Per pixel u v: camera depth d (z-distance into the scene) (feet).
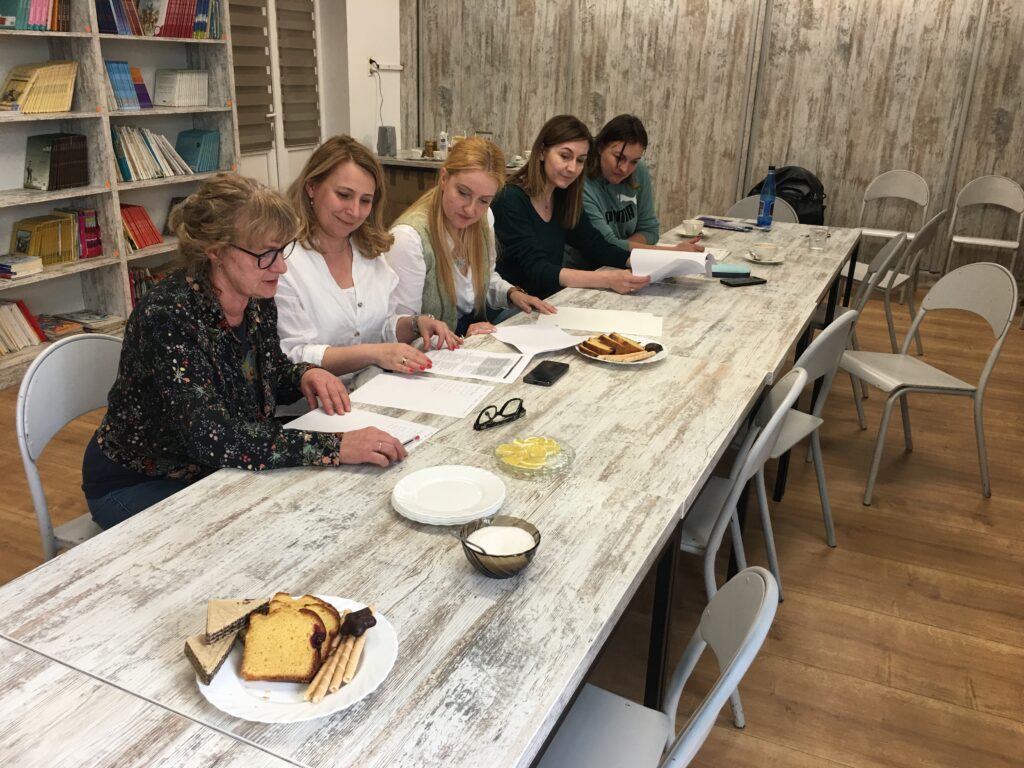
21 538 8.46
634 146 11.40
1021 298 18.39
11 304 12.66
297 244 7.04
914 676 6.90
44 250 12.84
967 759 6.06
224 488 4.62
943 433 11.76
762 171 19.81
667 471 4.99
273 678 3.08
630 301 9.14
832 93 18.71
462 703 3.08
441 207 8.23
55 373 5.77
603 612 3.65
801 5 18.35
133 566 3.86
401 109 22.77
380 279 7.64
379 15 21.07
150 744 2.84
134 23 13.46
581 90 20.74
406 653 3.34
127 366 5.08
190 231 4.77
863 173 19.02
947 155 18.25
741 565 7.16
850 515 9.48
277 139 19.56
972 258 18.78
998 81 17.42
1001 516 9.53
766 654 7.11
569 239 11.27
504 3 20.74
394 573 3.87
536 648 3.40
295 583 3.76
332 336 7.36
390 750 2.85
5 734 2.86
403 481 4.62
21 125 12.83
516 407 5.92
